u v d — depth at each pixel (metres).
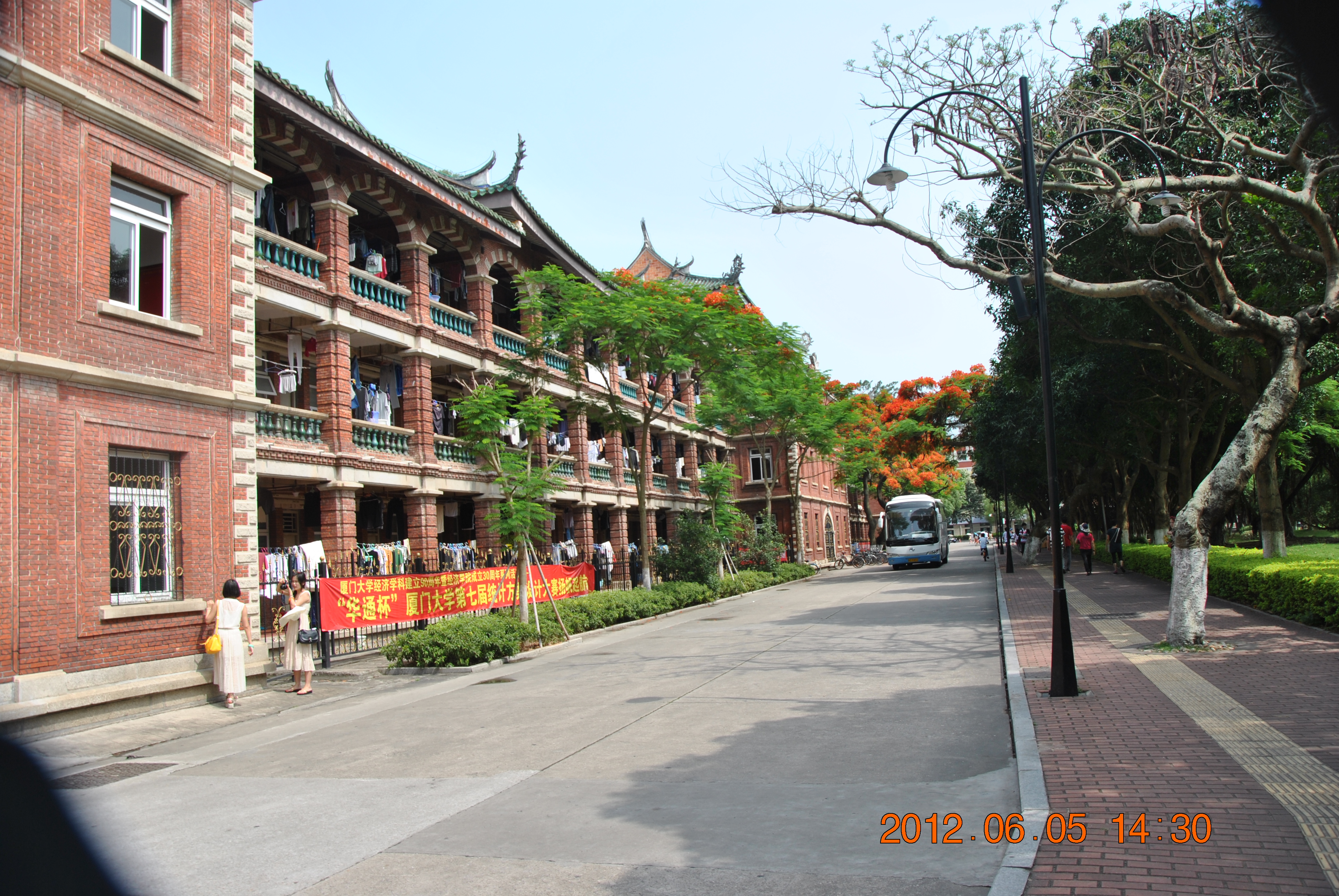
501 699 11.73
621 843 5.59
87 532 11.28
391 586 16.53
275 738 10.12
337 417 18.20
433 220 22.06
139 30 12.95
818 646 15.11
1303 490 49.84
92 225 11.72
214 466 13.27
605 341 24.59
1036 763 6.68
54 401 11.00
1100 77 15.55
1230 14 13.61
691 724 9.20
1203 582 12.03
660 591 25.34
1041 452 31.75
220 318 13.60
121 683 11.44
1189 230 13.00
